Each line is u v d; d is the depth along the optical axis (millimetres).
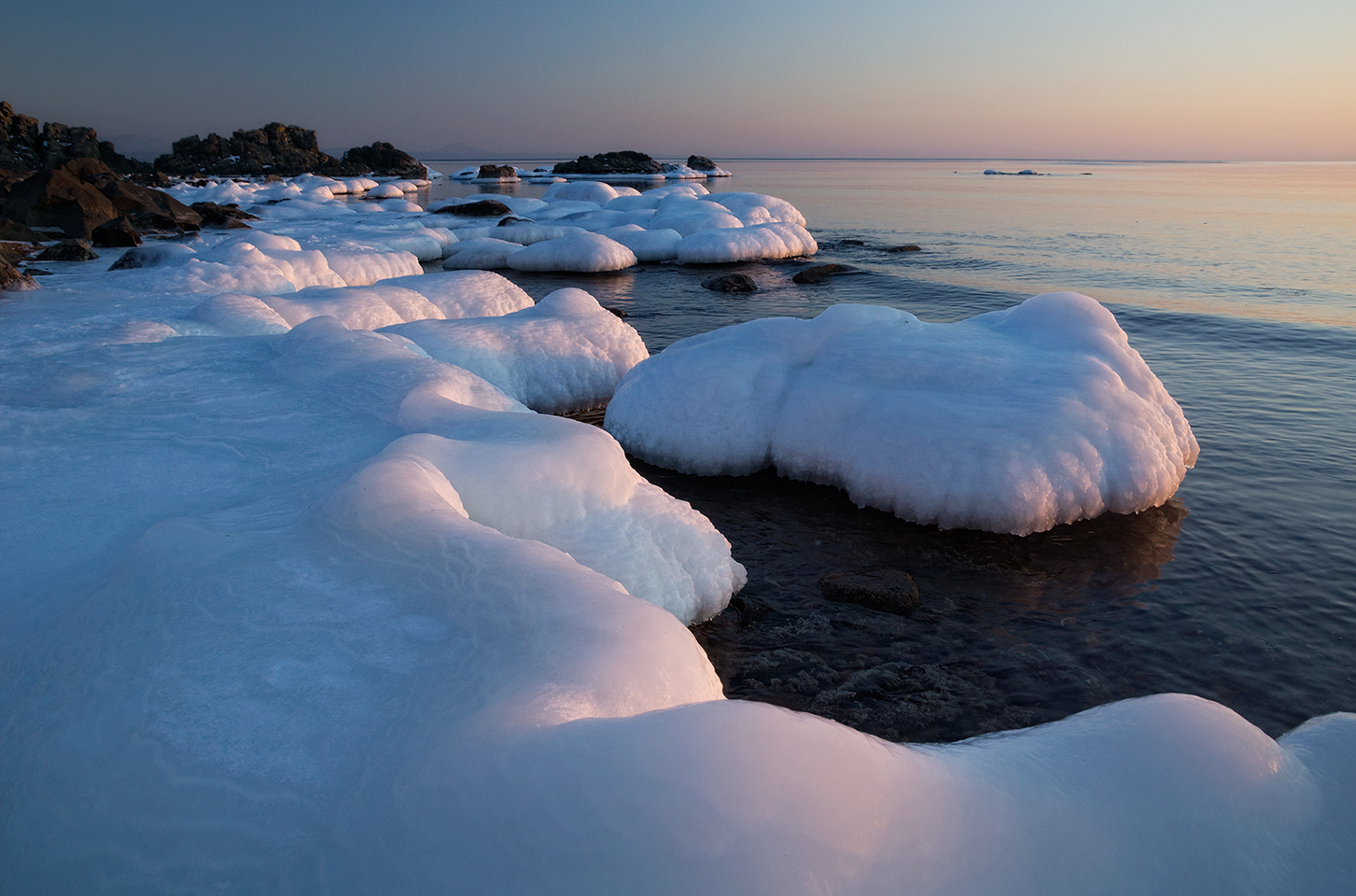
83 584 2688
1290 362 9914
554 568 2475
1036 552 4895
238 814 1611
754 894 1369
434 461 3549
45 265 13906
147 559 2572
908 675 3768
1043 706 3580
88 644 2234
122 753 1798
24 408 4785
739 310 13750
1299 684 3766
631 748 1556
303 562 2602
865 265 19094
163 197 23234
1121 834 1677
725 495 5719
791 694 3609
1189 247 22562
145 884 1501
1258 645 4059
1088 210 37844
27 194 19625
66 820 1650
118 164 53281
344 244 15992
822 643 4000
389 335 6758
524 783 1532
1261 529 5277
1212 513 5496
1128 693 3686
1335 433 7219
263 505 3225
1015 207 39875
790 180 77500
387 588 2428
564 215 28609
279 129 67500
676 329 12219
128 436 4297
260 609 2322
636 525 3975
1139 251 21719
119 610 2357
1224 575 4707
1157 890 1608
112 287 10523
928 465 5172
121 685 2027
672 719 1610
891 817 1539
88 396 5035
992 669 3826
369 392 5004
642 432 6352
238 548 2691
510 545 2645
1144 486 5242
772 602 4359
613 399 6828
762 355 6324
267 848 1529
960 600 4414
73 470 3805
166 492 3578
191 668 2059
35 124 49969
